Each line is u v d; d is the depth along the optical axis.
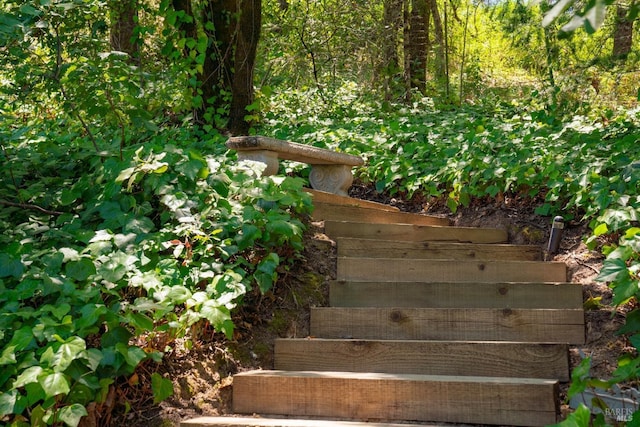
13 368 3.03
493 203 6.43
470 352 3.71
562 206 5.86
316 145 7.85
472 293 4.55
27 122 8.56
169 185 4.70
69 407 2.87
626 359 2.96
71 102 5.30
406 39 12.37
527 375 3.62
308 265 4.80
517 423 3.21
